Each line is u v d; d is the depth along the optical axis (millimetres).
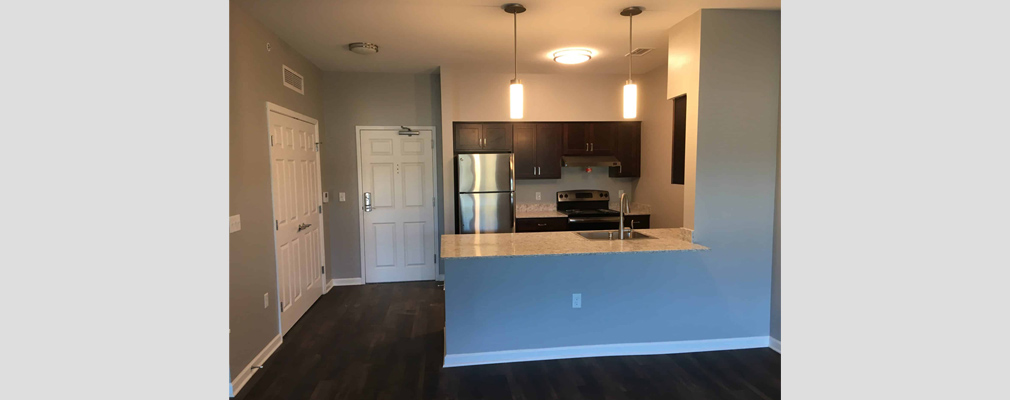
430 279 5285
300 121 4078
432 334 3617
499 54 4180
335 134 4949
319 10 2955
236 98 2801
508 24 3295
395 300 4508
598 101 5203
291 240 3775
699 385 2768
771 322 3311
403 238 5195
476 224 4766
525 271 3051
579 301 3115
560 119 5156
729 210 3176
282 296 3533
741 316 3289
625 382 2809
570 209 5527
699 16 3023
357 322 3893
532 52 4102
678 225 4430
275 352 3289
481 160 4727
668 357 3156
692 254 3184
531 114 5109
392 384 2812
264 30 3256
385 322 3895
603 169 5605
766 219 3236
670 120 4559
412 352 3273
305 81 4254
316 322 3896
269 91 3344
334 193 5004
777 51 3115
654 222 4965
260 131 3160
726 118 3104
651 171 5023
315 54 4113
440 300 4504
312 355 3234
